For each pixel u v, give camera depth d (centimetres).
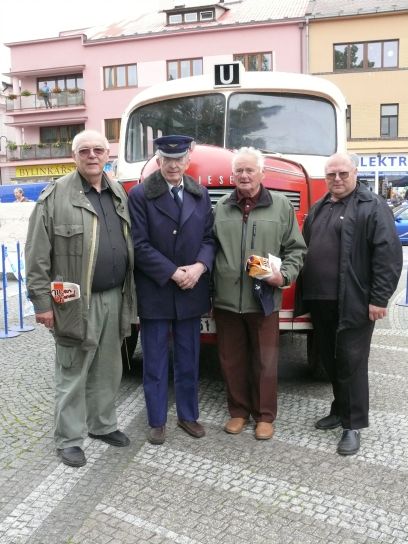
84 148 327
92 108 3100
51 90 3141
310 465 346
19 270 732
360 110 2677
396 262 352
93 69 3062
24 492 314
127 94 3020
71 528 280
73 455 346
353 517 290
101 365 367
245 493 314
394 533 276
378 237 350
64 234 329
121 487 320
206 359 589
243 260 374
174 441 382
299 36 2700
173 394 479
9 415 427
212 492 315
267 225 372
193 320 383
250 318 387
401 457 356
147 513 294
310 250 382
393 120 2667
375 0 2775
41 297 331
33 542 269
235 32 2784
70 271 333
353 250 360
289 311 430
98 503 303
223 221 379
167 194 361
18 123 3259
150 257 357
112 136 3092
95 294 347
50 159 3212
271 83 525
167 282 364
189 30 2844
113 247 345
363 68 2656
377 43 2638
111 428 379
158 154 359
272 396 390
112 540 271
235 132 524
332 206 378
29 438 385
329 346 393
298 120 524
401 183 2455
